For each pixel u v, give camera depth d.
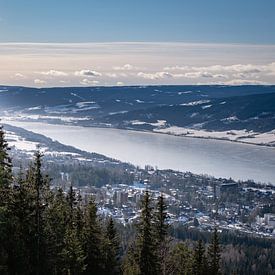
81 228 55.34
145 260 54.22
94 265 54.47
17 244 42.44
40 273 44.69
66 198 60.38
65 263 48.50
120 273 60.75
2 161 41.78
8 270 41.44
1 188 41.47
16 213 42.78
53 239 47.09
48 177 45.03
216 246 68.25
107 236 63.56
